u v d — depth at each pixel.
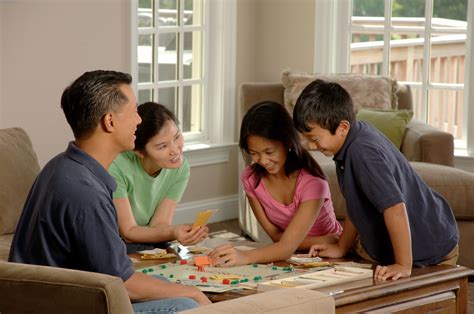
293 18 7.03
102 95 2.82
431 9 6.66
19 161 4.41
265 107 3.51
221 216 6.95
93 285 2.38
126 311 2.41
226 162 6.94
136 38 6.14
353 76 6.36
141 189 3.89
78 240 2.72
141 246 3.74
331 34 6.96
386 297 3.04
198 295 2.86
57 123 5.70
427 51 6.70
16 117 5.48
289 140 3.48
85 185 2.74
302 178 3.57
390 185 3.21
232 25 6.87
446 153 5.67
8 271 2.50
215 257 3.37
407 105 6.43
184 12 6.67
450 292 3.26
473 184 5.23
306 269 3.30
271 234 3.68
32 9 5.49
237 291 2.97
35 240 2.76
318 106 3.25
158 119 3.67
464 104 6.59
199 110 6.88
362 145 3.25
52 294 2.42
